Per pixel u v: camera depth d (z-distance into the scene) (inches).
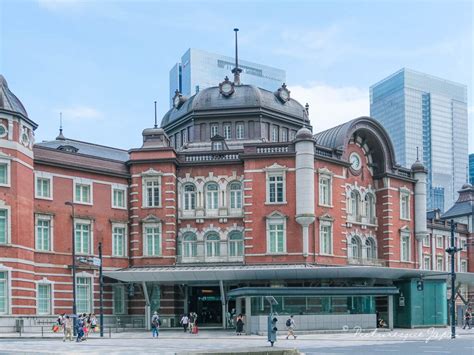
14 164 2110.0
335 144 2593.5
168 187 2449.6
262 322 2097.7
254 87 2849.4
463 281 2815.0
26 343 1696.6
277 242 2374.5
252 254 2380.7
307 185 2357.3
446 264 3695.9
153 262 2422.5
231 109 2802.7
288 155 2400.3
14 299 2071.9
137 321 2388.0
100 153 2849.4
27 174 2185.0
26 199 2167.8
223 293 2321.6
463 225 3855.8
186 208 2490.2
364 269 2288.4
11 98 2167.8
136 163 2474.2
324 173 2456.9
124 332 2217.0
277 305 2167.8
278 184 2405.3
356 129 2664.9
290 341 1781.5
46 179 2287.2
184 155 2512.3
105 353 1338.6
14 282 2074.3
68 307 2272.4
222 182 2472.9
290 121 2883.9
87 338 1900.8
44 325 2148.1
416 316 2507.4
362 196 2701.8
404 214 2834.6
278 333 2146.9
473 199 4005.9
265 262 2365.9
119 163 2488.9
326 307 2222.0
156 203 2454.5
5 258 2059.5
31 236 2185.0
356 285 2421.3
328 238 2459.4
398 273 2418.8
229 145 2773.1
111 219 2423.7
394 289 2313.0
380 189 2770.7
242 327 2108.8
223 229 2453.2
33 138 2252.7
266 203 2394.2
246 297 2142.0
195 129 2834.6
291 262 2349.9
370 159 2780.5
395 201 2783.0
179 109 3014.3
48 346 1569.9
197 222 2466.8
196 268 2331.4
